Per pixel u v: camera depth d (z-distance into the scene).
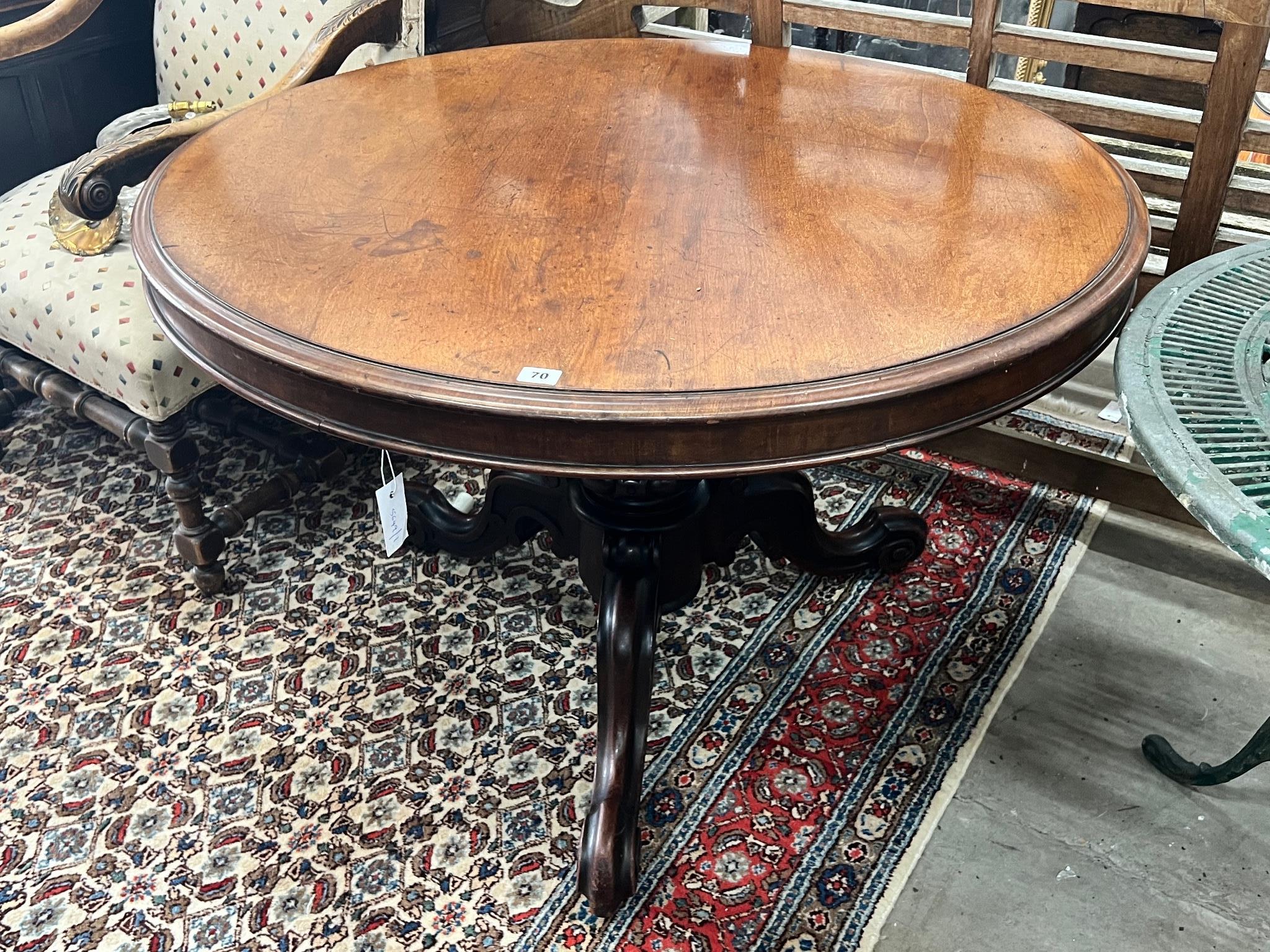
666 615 1.57
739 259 0.98
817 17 1.64
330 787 1.32
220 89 1.87
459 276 0.96
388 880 1.21
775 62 1.52
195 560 1.58
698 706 1.42
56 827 1.28
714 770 1.33
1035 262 0.97
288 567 1.68
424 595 1.62
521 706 1.43
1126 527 1.71
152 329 1.43
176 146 1.42
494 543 1.58
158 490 1.86
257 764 1.35
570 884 1.20
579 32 1.82
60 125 2.11
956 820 1.26
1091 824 1.26
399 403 0.84
